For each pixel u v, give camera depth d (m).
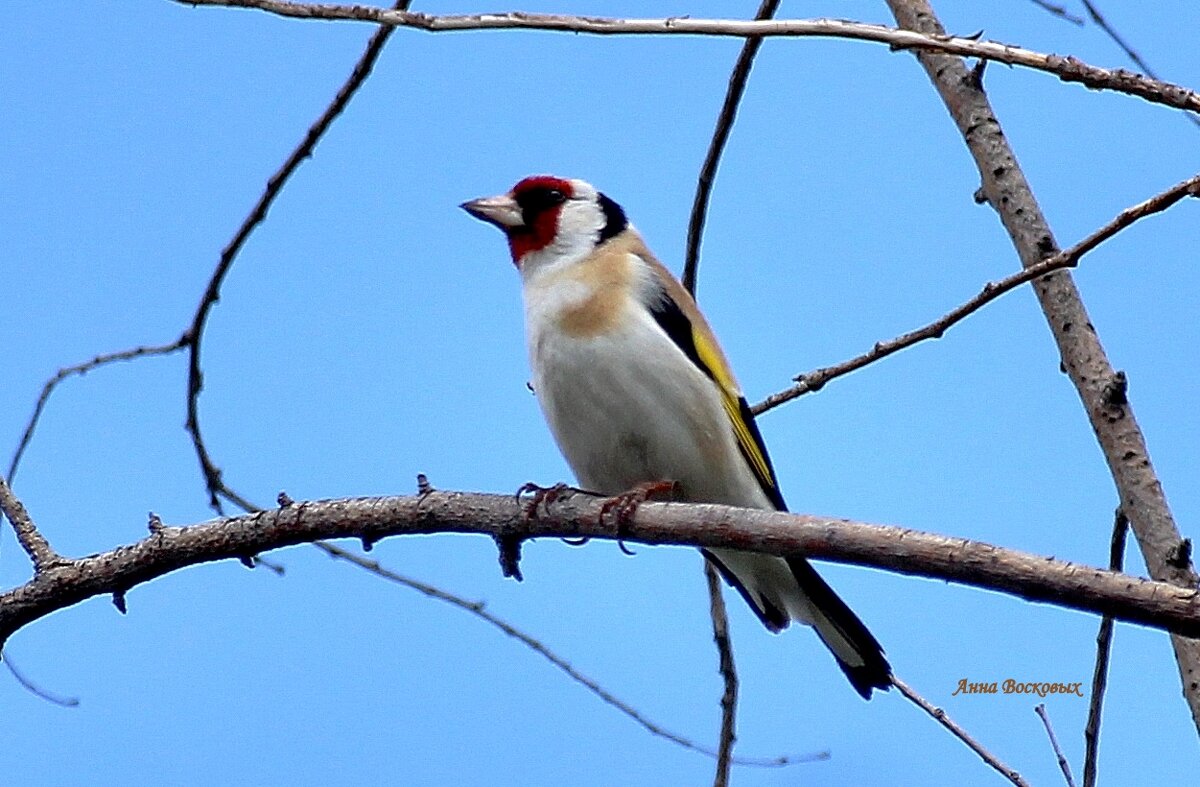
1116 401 7.92
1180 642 7.33
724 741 9.12
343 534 8.04
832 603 9.43
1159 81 6.35
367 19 6.59
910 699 8.90
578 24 6.46
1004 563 6.20
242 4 6.72
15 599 7.99
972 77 8.98
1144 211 7.50
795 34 6.42
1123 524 7.96
